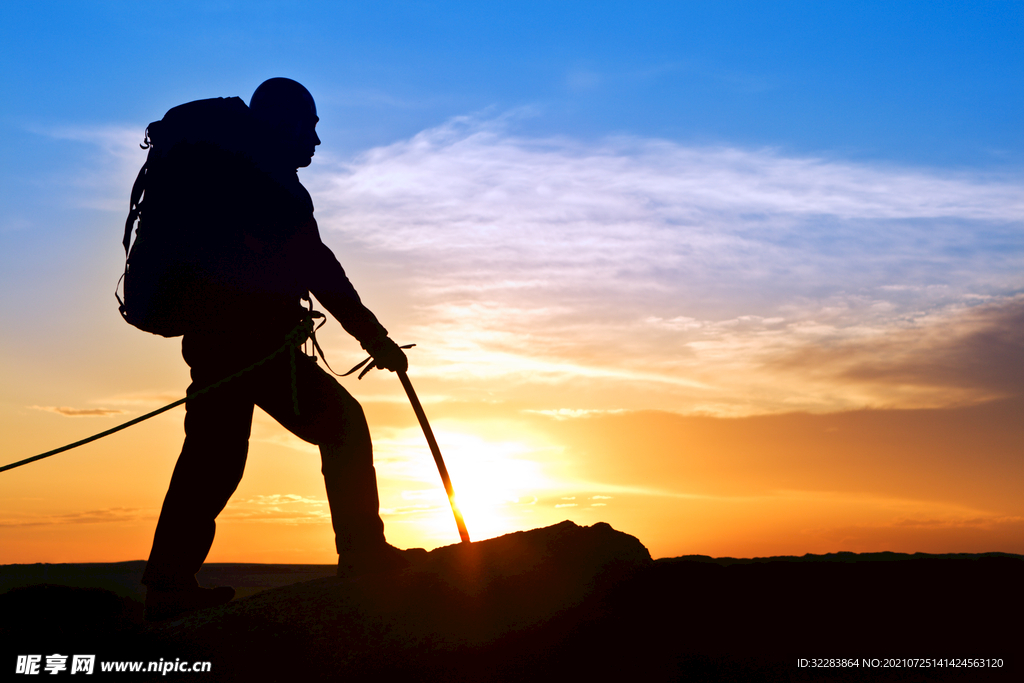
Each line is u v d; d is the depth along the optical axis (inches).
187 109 136.2
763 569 121.8
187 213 130.5
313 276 135.0
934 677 92.6
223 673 104.0
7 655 105.1
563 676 99.7
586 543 124.2
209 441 130.0
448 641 108.9
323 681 104.1
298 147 139.6
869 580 116.4
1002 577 115.0
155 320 132.5
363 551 132.4
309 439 136.6
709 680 94.5
